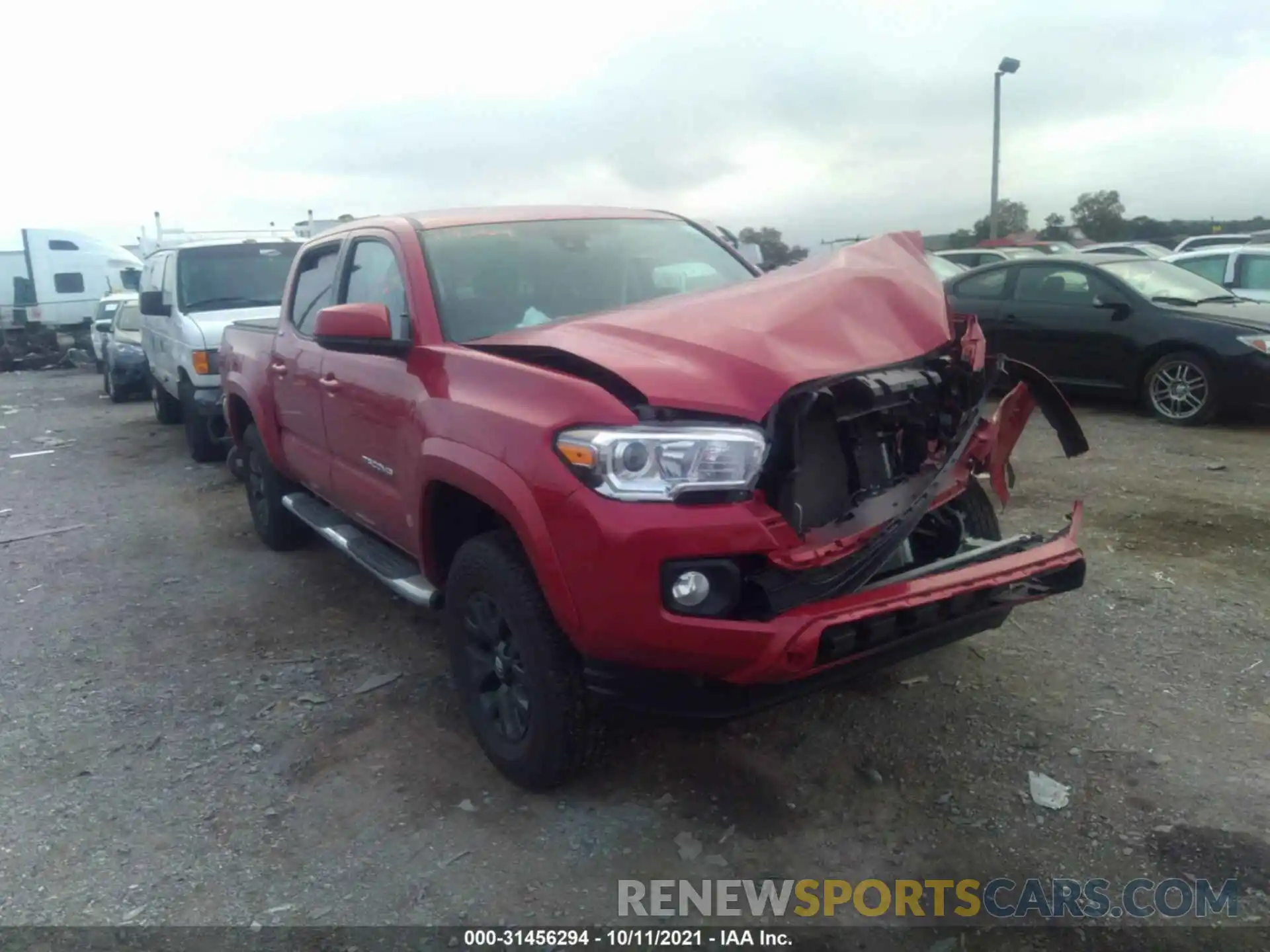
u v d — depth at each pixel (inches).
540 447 124.8
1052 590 145.8
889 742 151.7
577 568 121.0
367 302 186.4
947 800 137.3
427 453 145.8
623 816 137.7
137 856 135.7
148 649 206.4
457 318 162.2
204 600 233.0
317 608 223.3
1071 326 397.1
